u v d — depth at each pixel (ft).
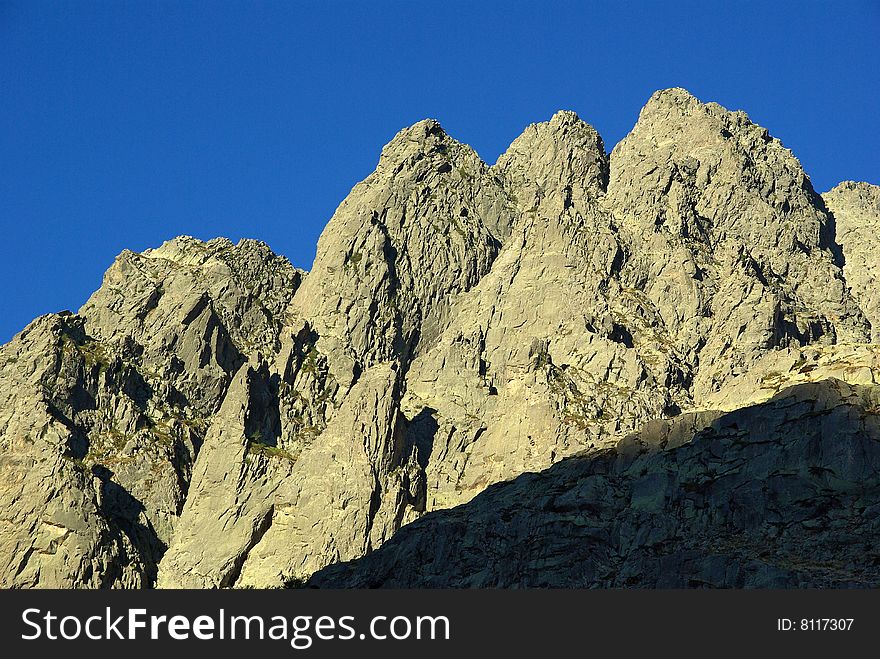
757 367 501.97
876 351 482.69
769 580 409.90
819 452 444.55
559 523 450.71
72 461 506.07
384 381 522.47
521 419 520.83
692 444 462.19
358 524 497.87
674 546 435.94
